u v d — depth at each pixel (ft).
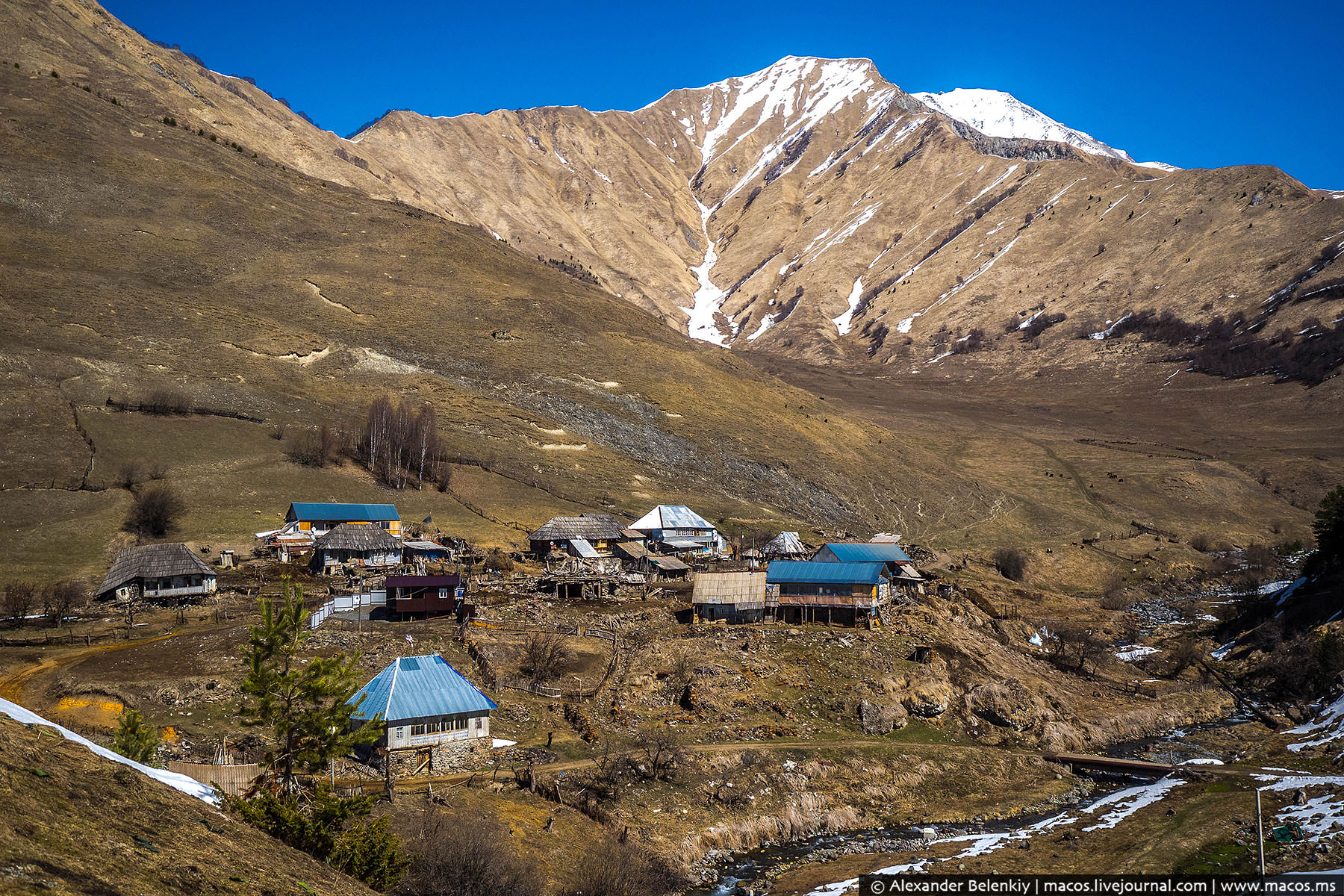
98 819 74.64
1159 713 263.49
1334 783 194.80
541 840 153.58
